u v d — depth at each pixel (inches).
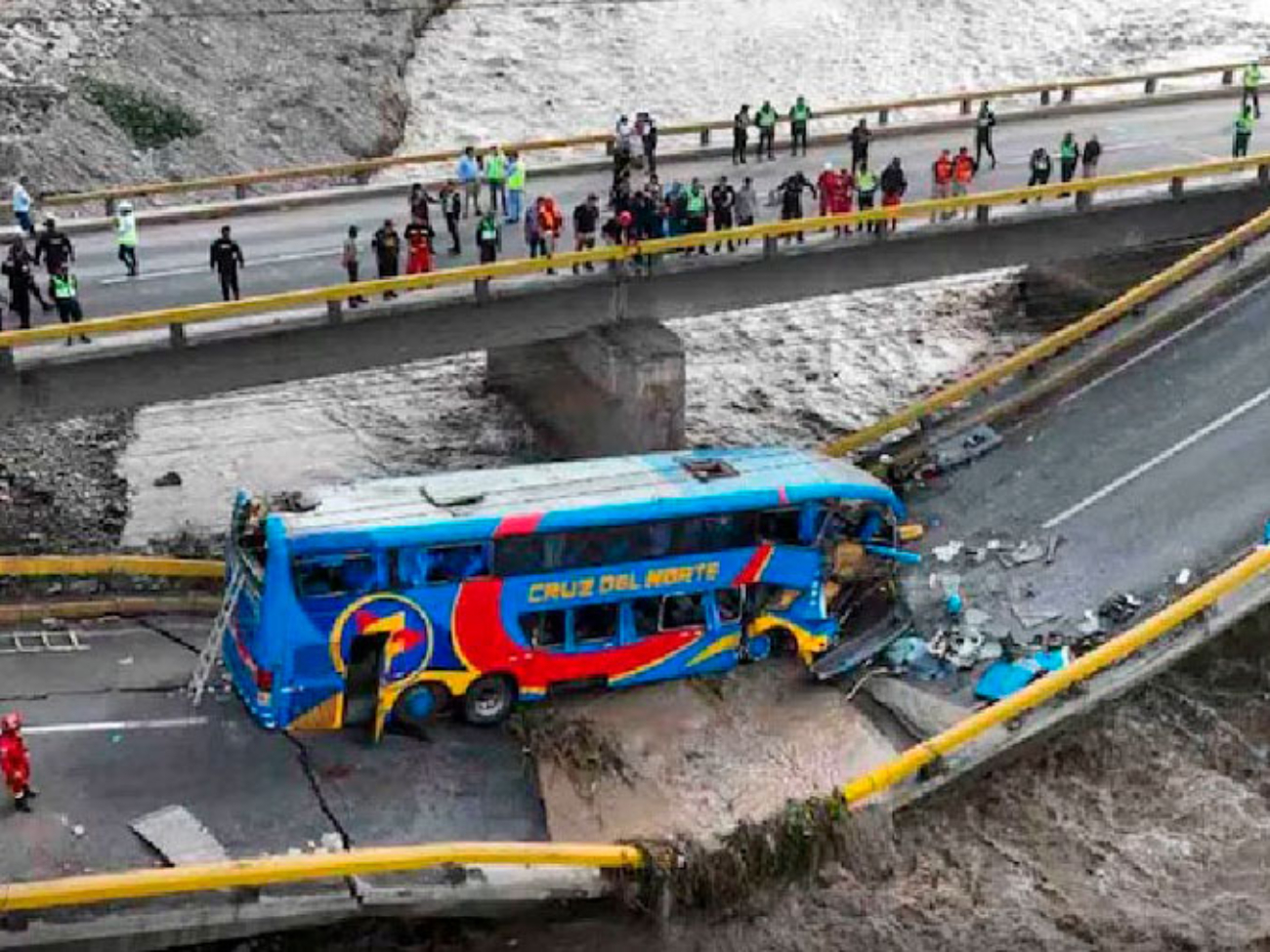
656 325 1448.1
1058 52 2554.1
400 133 2271.2
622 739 1109.7
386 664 1069.8
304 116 2191.2
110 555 1369.3
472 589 1077.1
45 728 1055.0
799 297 1492.4
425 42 2559.1
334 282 1422.2
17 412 1242.0
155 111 2089.1
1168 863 1056.8
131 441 1567.4
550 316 1408.7
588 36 2603.3
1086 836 1076.5
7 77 2047.2
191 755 1045.2
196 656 1163.9
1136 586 1266.0
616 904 993.5
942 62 2529.5
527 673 1113.4
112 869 934.4
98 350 1245.7
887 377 1712.6
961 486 1409.9
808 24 2652.6
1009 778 1107.9
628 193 1457.9
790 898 1013.2
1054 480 1401.3
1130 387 1508.4
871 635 1216.2
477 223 1571.1
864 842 1034.1
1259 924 1010.7
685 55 2549.2
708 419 1626.5
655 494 1122.7
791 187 1497.3
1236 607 1205.7
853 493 1173.1
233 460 1546.5
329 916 928.3
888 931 1001.5
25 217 1526.8
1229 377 1501.0
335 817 1003.9
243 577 1069.8
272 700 1058.1
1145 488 1374.3
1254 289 1609.3
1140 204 1569.9
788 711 1154.0
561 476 1152.2
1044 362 1544.0
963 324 1812.3
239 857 956.6
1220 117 1953.7
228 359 1299.2
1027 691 1105.4
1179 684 1180.5
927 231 1493.6
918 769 1074.1
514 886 961.5
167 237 1542.8
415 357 1370.6
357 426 1614.2
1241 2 2728.8
